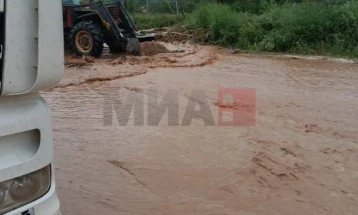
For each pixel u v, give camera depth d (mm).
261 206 4672
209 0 26938
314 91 10078
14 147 2232
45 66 2152
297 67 13805
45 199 2338
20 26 2066
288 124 7480
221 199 4812
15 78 2086
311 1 20891
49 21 2141
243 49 19078
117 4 16578
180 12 30469
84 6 15750
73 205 4617
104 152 6086
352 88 10453
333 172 5539
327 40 17766
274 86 10594
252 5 25266
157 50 17047
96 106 8484
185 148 6285
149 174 5406
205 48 19203
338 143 6570
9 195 2207
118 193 4906
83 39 15203
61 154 5984
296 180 5305
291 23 18500
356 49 16609
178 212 4527
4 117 2156
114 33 15492
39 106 2301
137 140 6594
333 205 4711
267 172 5508
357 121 7715
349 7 18406
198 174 5422
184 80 11164
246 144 6484
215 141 6594
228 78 11570
